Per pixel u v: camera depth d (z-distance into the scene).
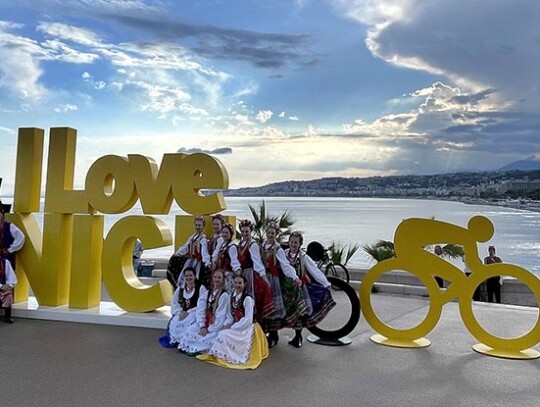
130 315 6.73
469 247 5.97
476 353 5.77
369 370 5.05
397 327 7.20
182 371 4.86
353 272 11.23
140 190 6.94
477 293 10.01
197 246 6.20
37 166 7.52
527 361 5.48
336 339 6.17
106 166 7.09
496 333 6.95
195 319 5.56
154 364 5.06
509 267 5.80
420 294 9.98
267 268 5.77
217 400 4.13
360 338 6.38
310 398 4.23
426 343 6.12
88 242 7.15
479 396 4.37
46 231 7.29
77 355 5.33
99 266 7.34
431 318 6.06
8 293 6.72
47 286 7.25
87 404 3.99
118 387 4.38
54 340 5.91
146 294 6.84
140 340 5.96
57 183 7.28
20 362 5.05
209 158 6.68
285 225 10.97
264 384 4.55
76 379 4.57
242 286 5.34
